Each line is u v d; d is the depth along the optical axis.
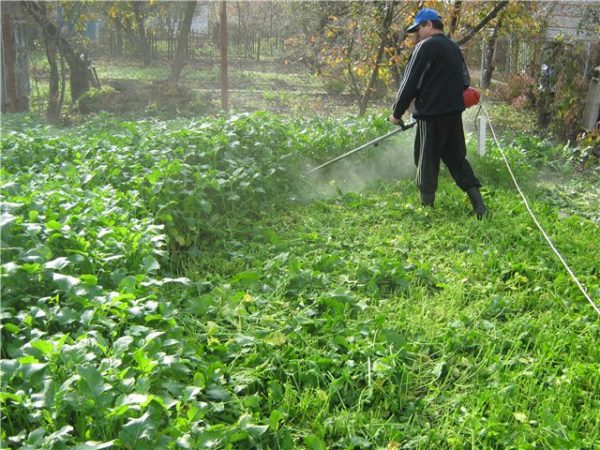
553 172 9.76
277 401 3.71
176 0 17.78
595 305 4.94
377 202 7.45
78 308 3.93
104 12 16.22
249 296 4.83
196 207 6.21
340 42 13.05
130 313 3.87
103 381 3.06
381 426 3.52
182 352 3.84
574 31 14.39
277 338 4.24
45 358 3.27
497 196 7.72
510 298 5.06
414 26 6.96
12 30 12.86
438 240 6.31
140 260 4.75
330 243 6.14
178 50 15.18
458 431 3.48
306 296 5.03
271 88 18.22
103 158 6.83
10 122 9.87
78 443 2.88
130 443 2.83
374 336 4.31
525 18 13.09
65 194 5.27
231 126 8.27
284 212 7.15
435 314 4.81
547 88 13.68
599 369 3.98
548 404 3.68
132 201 5.68
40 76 18.00
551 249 6.09
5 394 2.93
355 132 8.98
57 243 4.49
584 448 3.36
